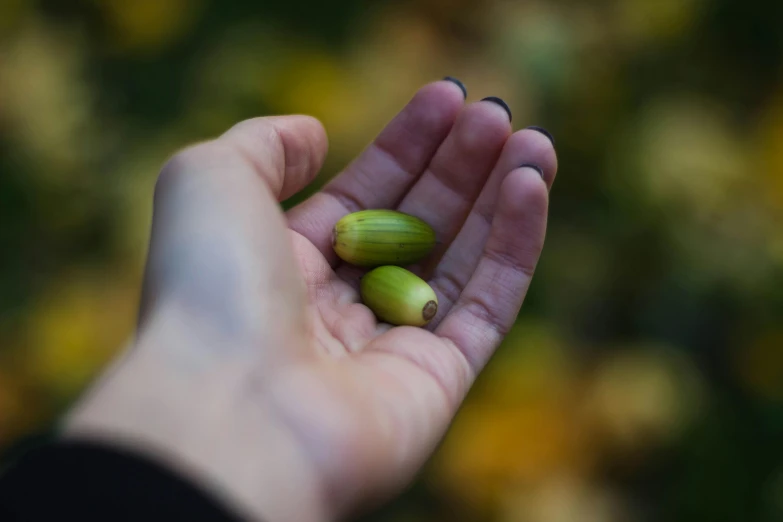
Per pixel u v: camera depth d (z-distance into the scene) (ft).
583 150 1.61
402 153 1.23
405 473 1.02
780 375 1.55
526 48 1.61
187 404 0.95
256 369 0.97
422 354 1.09
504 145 1.17
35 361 1.49
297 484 0.94
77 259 1.59
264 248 1.01
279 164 1.13
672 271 1.58
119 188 1.57
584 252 1.59
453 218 1.24
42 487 0.91
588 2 1.67
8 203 1.57
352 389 1.00
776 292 1.55
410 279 1.16
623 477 1.52
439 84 1.21
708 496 1.49
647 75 1.67
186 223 1.02
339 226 1.19
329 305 1.17
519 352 1.50
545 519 1.44
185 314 0.99
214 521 0.90
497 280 1.15
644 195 1.58
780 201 1.57
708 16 1.68
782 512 1.48
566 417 1.51
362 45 1.64
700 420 1.52
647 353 1.55
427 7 1.66
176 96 1.68
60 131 1.58
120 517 0.90
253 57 1.61
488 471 1.46
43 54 1.60
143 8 1.67
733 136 1.63
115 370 0.97
